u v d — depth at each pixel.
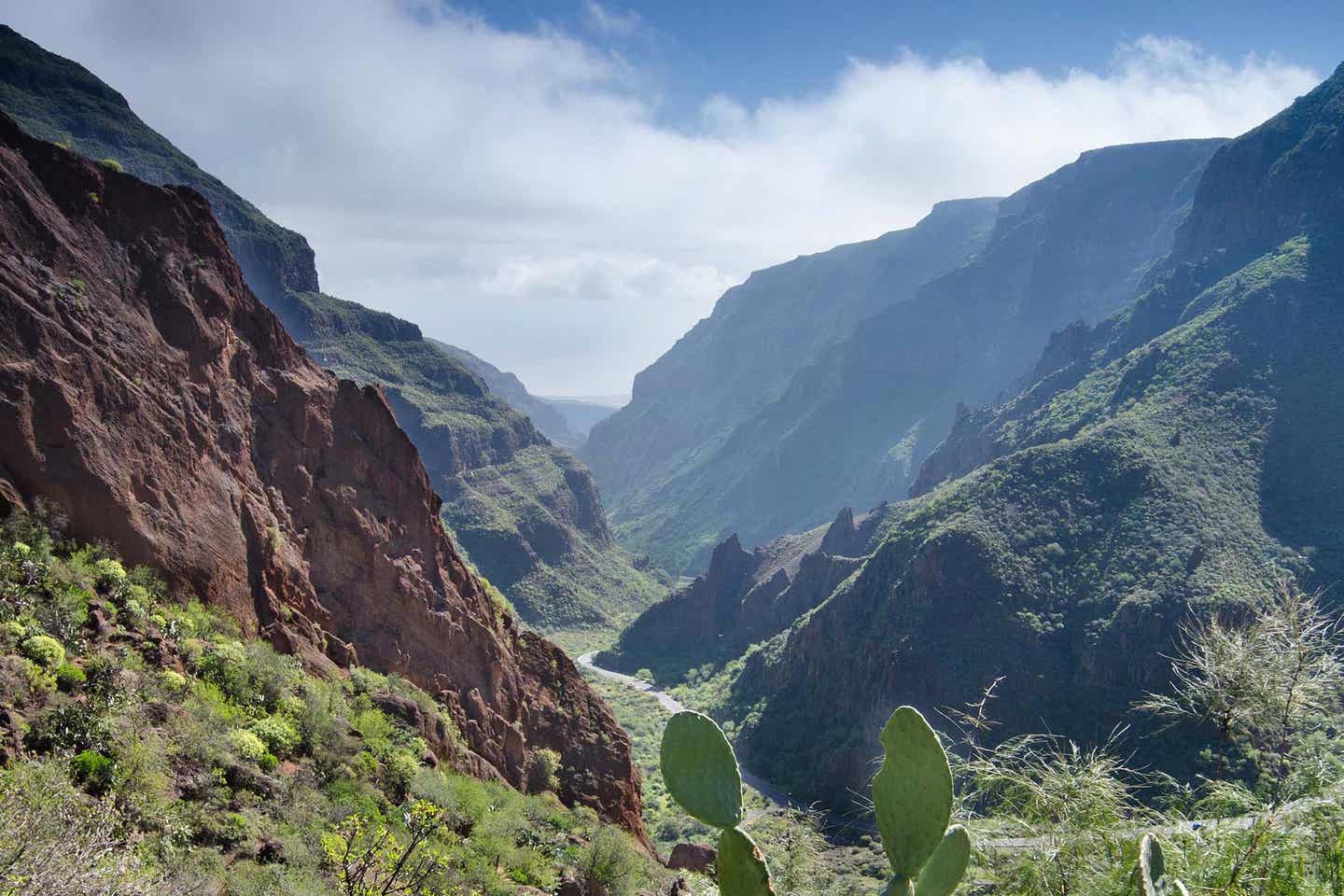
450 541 51.97
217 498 35.59
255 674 30.27
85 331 32.06
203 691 27.39
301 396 42.81
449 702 45.31
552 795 48.03
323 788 27.58
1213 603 91.25
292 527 40.47
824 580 178.75
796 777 110.38
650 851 55.34
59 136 181.50
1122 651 95.06
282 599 37.75
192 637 29.66
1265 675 8.97
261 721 27.98
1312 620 9.23
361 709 35.78
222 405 38.31
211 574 33.22
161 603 30.27
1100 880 8.30
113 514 30.25
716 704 156.38
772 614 185.88
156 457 33.06
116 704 22.88
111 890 11.97
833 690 123.12
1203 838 8.06
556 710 54.91
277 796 24.69
